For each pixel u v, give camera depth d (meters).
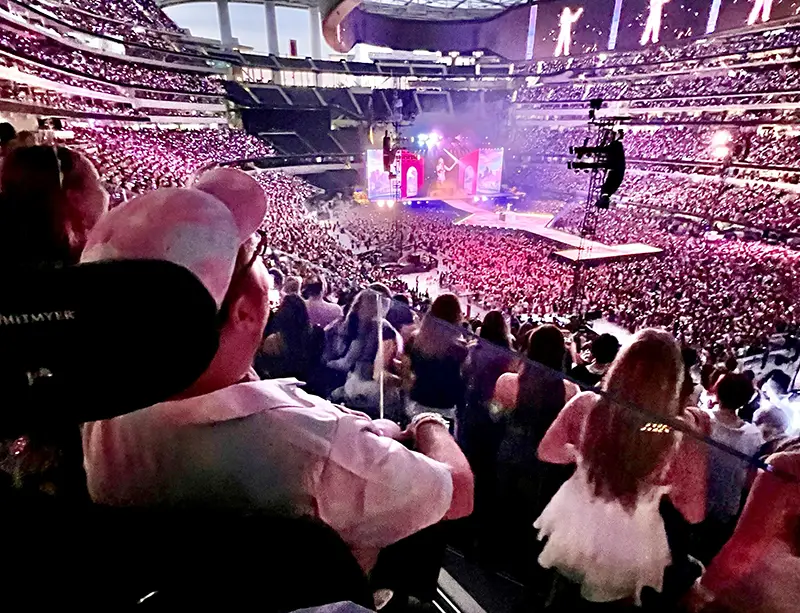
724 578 1.60
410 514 1.04
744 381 3.16
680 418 1.84
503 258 24.72
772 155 29.55
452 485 1.13
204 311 0.65
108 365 0.56
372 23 41.03
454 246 27.59
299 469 0.95
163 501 0.93
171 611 0.77
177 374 0.63
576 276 20.02
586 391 1.82
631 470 1.67
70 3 31.11
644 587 1.65
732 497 1.62
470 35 41.91
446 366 2.08
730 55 32.75
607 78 41.25
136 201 0.83
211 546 0.83
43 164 1.35
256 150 41.69
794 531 1.55
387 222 35.16
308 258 14.69
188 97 39.34
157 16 43.69
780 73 30.08
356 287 3.98
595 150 18.58
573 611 1.63
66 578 0.76
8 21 24.05
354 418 1.10
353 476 0.98
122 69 35.22
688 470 1.65
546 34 37.34
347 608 0.80
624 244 26.16
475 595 1.57
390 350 2.29
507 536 1.66
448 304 3.74
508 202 41.66
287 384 1.15
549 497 1.72
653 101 37.34
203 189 0.91
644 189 34.91
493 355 2.02
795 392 8.50
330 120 47.69
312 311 3.80
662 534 1.68
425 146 39.31
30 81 23.17
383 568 1.28
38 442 0.98
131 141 30.50
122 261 0.63
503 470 1.75
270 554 0.83
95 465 0.98
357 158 45.94
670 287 18.77
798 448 2.04
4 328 0.52
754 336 12.57
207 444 0.93
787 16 26.41
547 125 46.22
